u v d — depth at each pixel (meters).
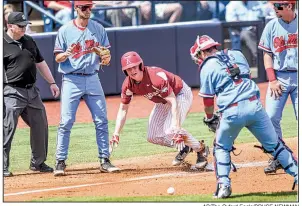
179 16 53.34
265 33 25.39
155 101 25.89
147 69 25.09
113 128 36.44
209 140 32.97
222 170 22.19
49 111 41.78
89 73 26.56
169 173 26.66
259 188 23.97
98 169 27.75
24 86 26.41
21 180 26.16
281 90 25.45
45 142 27.52
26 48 26.34
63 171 26.75
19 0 48.38
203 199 22.23
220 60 22.00
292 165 22.45
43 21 50.47
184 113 25.98
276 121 25.64
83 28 26.27
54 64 44.38
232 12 54.62
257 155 29.19
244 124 21.91
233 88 21.78
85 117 39.78
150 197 22.86
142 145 32.28
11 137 26.58
